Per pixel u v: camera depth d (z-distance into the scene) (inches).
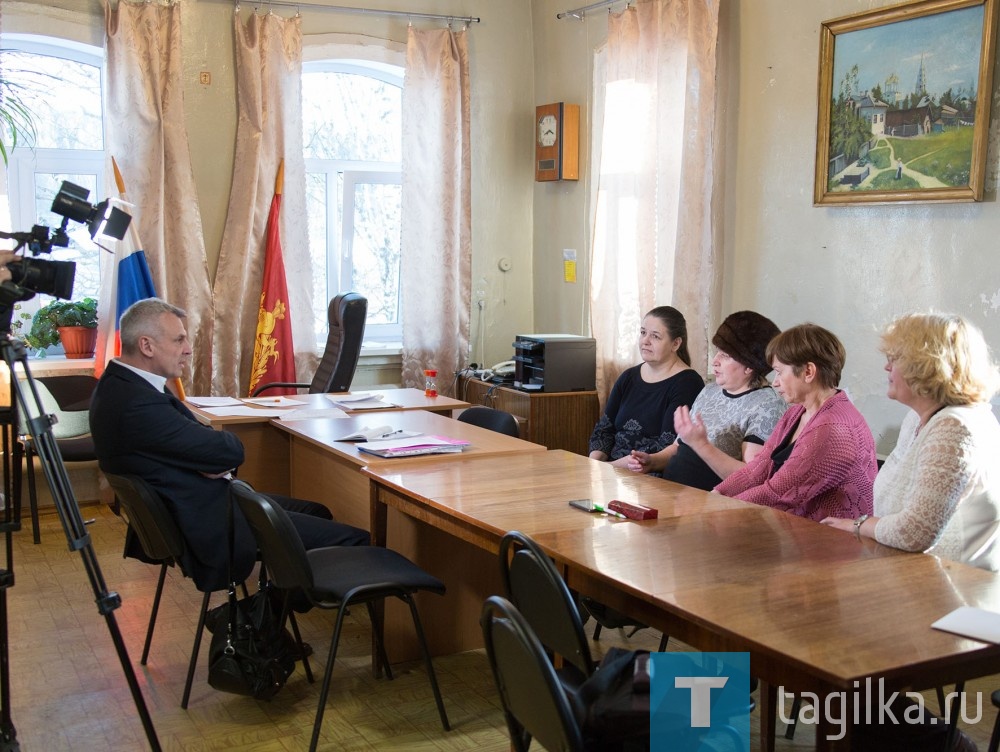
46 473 85.5
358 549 124.6
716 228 197.0
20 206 221.8
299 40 224.7
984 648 68.6
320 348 247.8
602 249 220.1
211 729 115.1
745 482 122.2
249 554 125.6
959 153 148.4
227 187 224.7
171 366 127.1
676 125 199.3
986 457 92.7
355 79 245.9
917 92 154.2
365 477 143.5
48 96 219.9
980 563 95.3
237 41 220.1
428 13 243.1
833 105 168.7
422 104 239.9
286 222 229.5
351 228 250.5
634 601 84.7
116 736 113.0
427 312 245.8
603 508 106.9
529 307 264.2
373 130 250.1
